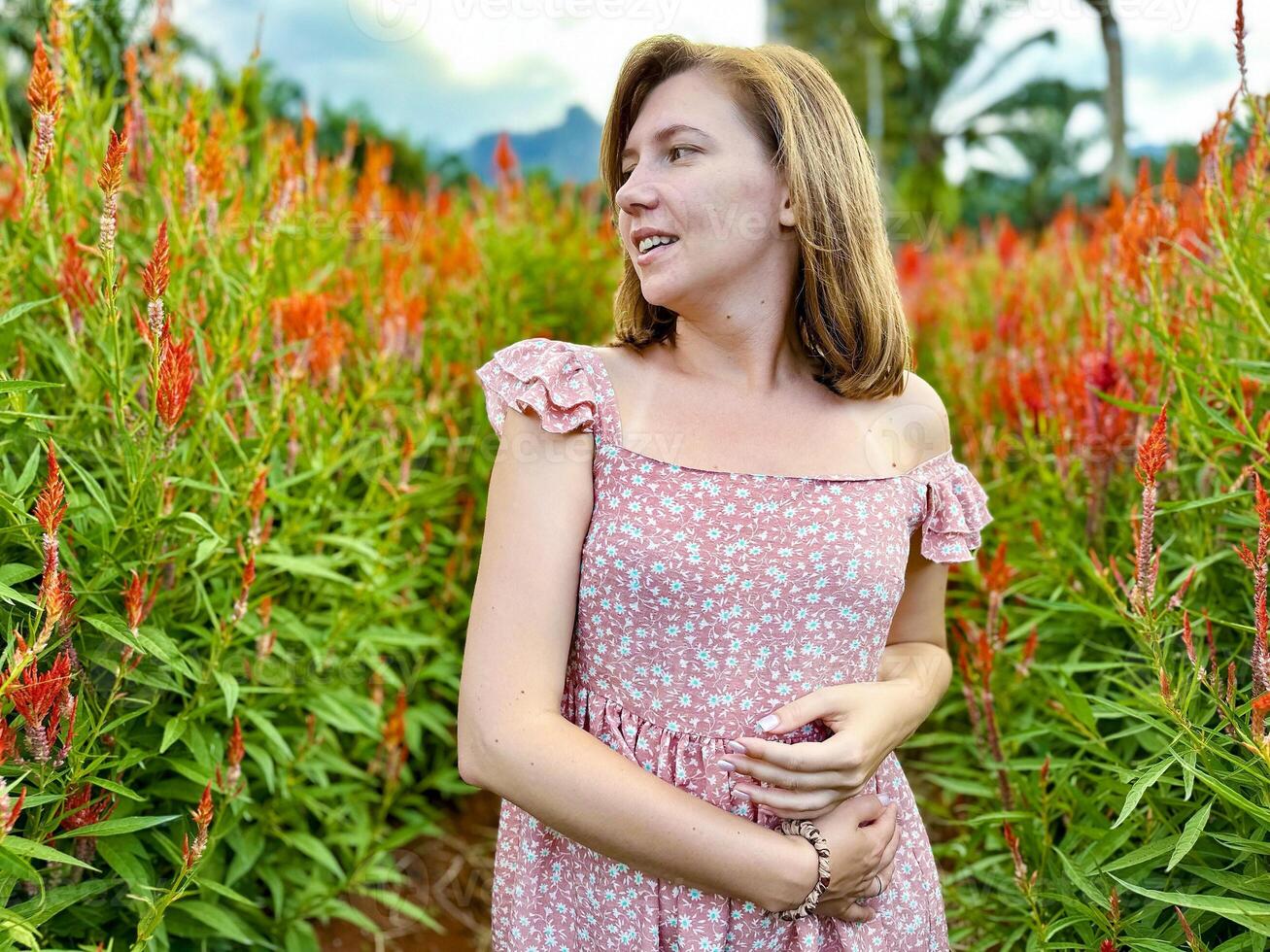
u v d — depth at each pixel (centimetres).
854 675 146
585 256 416
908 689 149
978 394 352
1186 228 269
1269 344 202
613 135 151
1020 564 262
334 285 296
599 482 139
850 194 142
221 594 200
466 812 317
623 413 139
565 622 135
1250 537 201
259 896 238
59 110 175
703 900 137
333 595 244
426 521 297
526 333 355
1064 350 316
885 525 143
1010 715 245
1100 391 220
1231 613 203
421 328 280
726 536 135
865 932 145
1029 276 416
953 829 286
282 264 259
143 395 192
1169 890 174
